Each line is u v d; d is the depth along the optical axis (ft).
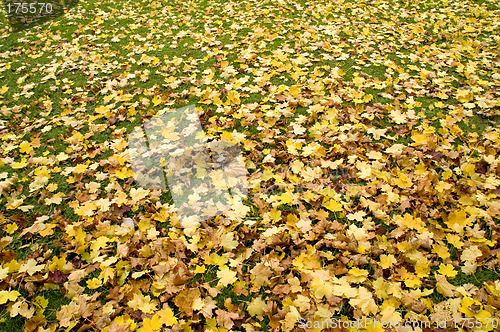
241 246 8.27
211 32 20.36
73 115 13.99
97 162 11.50
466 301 6.80
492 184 9.37
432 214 8.70
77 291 7.66
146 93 14.73
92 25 22.88
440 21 19.92
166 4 25.76
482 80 14.17
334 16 21.33
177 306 7.22
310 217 8.98
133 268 8.03
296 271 7.80
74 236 8.87
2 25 23.98
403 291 7.13
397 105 12.83
